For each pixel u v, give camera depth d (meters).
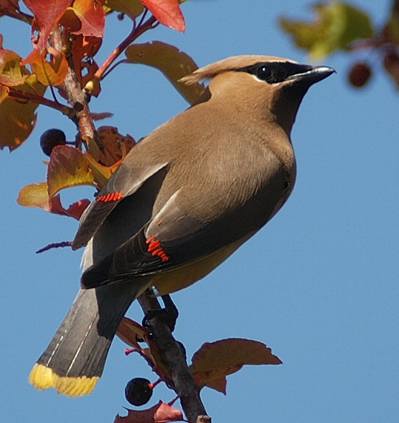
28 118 9.28
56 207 8.94
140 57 9.51
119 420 7.91
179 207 9.07
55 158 8.55
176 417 7.91
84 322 8.77
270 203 9.84
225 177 9.41
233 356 8.09
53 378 8.53
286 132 10.55
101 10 8.50
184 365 8.07
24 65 8.79
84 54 9.20
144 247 8.72
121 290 8.85
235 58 10.65
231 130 9.99
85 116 9.18
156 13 8.19
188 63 9.76
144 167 9.18
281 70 10.50
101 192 8.71
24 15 9.20
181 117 10.11
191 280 9.54
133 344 8.51
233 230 9.36
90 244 9.16
